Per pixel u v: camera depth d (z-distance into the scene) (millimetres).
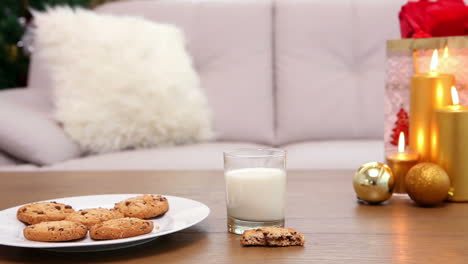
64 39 1825
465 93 899
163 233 607
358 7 2045
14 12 2715
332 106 1977
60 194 916
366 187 814
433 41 911
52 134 1676
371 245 614
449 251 587
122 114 1756
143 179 1051
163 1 2141
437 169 808
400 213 771
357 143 1843
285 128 1984
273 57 2078
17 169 1580
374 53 2020
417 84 893
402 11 1012
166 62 1846
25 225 683
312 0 2080
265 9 2078
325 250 598
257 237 619
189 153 1671
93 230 604
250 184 664
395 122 938
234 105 1991
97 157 1653
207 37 2062
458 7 932
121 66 1776
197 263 562
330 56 2029
